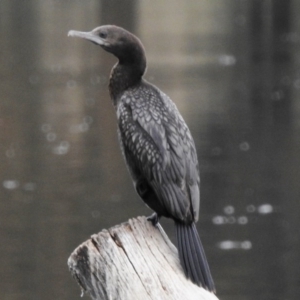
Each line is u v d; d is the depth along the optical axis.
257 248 14.94
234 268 14.23
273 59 32.72
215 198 17.77
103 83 28.31
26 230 15.78
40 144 21.50
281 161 20.12
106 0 43.00
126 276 4.74
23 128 23.09
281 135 22.41
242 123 23.70
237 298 13.19
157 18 40.59
